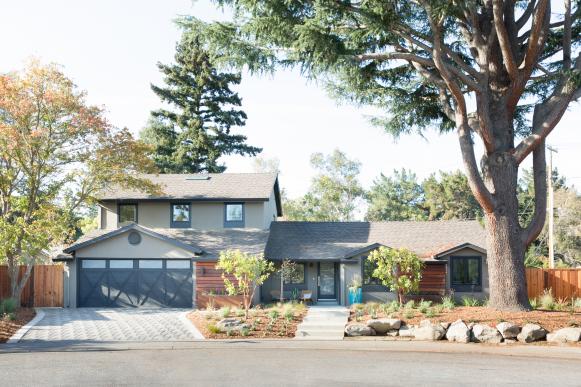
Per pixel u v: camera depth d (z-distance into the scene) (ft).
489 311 73.10
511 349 62.44
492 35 71.05
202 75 182.09
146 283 105.29
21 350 62.64
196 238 111.24
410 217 230.48
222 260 82.69
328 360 56.49
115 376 48.37
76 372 50.03
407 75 81.76
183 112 183.52
